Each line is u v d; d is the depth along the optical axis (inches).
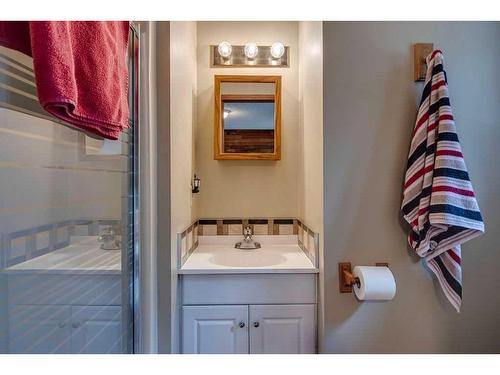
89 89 25.3
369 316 47.1
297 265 53.2
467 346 47.2
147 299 43.8
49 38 20.3
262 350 51.5
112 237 36.4
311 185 56.1
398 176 46.9
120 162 38.4
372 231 47.0
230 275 51.5
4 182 20.9
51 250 25.6
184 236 55.9
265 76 70.0
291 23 72.2
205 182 71.6
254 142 70.6
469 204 39.1
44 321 25.0
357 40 46.9
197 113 71.3
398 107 46.9
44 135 24.7
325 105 47.0
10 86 21.5
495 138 47.4
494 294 47.6
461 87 47.3
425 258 46.1
